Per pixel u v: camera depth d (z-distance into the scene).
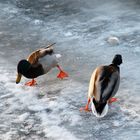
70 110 11.91
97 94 10.25
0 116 11.90
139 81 13.17
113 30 17.00
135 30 16.86
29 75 12.83
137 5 19.58
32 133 11.09
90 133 10.90
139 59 14.54
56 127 11.23
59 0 20.45
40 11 19.33
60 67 14.41
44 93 12.88
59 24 17.92
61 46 15.96
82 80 13.52
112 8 19.36
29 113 11.95
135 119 11.33
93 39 16.33
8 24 18.30
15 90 13.12
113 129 10.99
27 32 17.42
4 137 10.98
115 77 10.78
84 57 15.03
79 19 18.30
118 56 11.61
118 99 12.25
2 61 15.10
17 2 20.41
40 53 12.83
